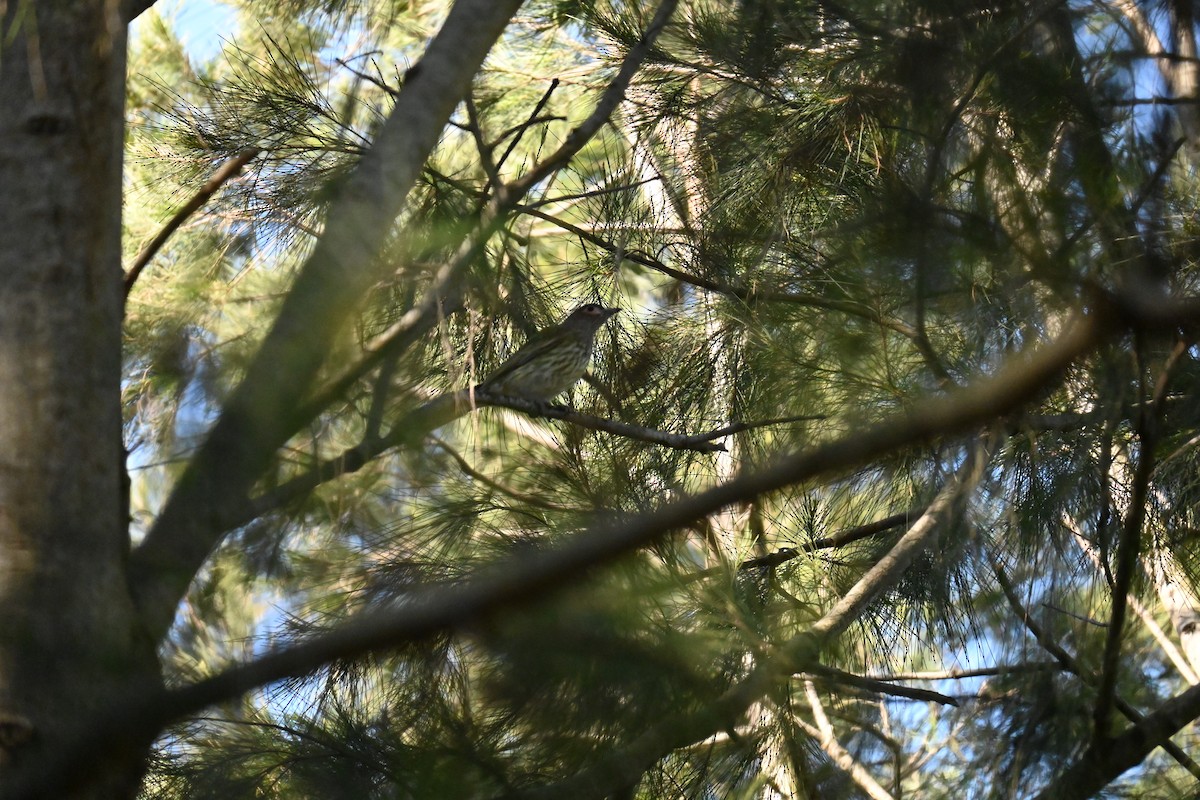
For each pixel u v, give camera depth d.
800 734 8.26
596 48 11.66
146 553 5.22
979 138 7.09
